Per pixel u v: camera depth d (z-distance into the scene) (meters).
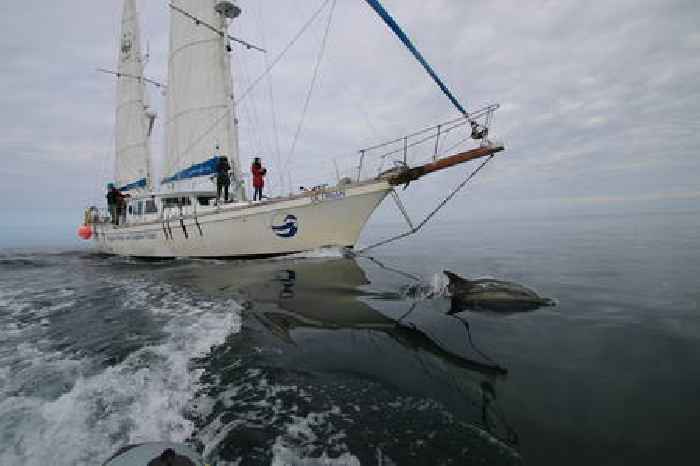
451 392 3.51
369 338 5.10
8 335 6.06
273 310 6.72
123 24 21.17
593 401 3.23
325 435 2.89
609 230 25.55
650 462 2.41
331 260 12.50
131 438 2.99
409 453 2.63
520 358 4.25
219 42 15.41
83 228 23.08
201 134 15.74
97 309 7.64
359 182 12.03
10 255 24.91
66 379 4.19
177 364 4.44
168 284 9.99
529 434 2.79
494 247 17.70
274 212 12.81
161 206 16.38
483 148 10.65
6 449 2.92
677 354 4.21
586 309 6.28
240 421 3.13
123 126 21.55
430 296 7.41
